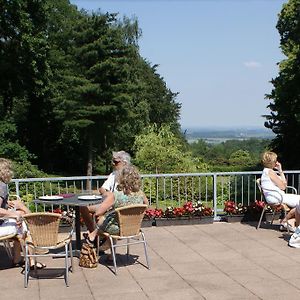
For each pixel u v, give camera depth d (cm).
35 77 2686
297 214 688
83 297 468
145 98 3775
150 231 774
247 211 838
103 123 3022
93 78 2955
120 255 624
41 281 522
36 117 3294
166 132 2253
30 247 535
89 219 649
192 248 657
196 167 2206
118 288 493
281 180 743
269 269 555
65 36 3088
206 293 474
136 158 2227
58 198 597
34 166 2355
